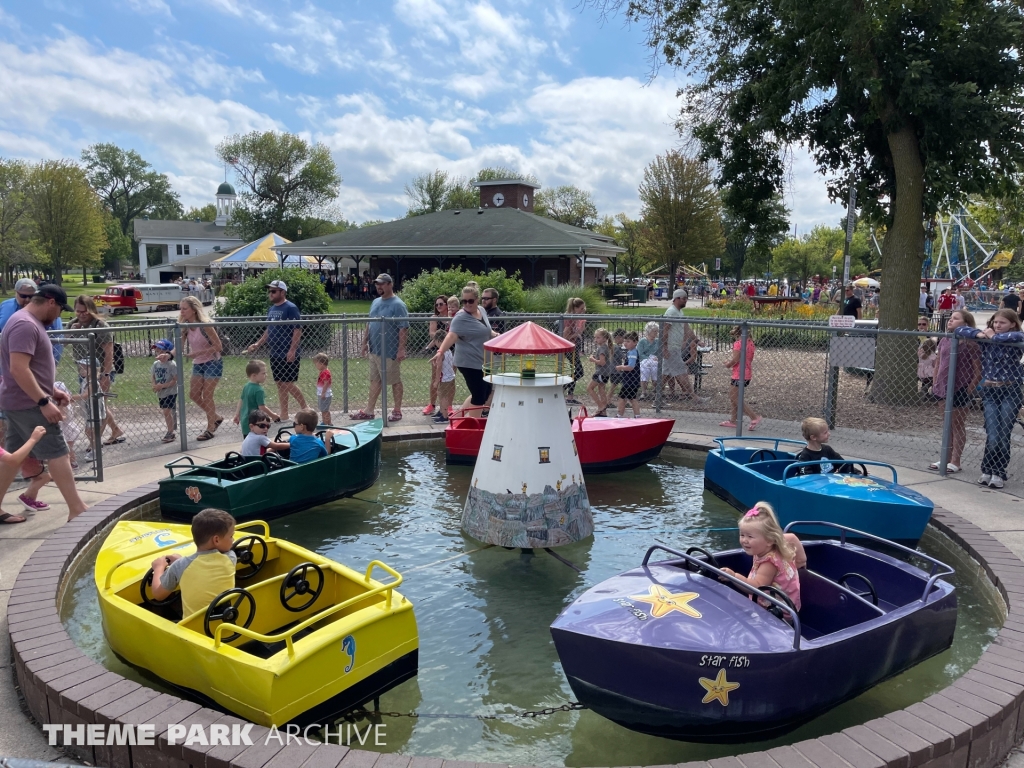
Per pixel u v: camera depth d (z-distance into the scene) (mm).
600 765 3557
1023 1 12523
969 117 12242
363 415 11250
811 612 4492
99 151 121812
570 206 90688
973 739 3311
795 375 15656
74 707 3441
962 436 8516
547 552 6312
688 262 47625
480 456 6660
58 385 7980
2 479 5918
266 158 81500
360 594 4152
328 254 46188
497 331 15539
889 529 6039
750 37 14930
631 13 16000
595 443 8516
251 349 10594
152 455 9023
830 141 14656
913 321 13016
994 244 55125
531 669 4406
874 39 12336
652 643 3525
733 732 3598
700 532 6793
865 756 3064
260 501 6555
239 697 3506
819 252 90750
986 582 5539
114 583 4426
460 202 89938
